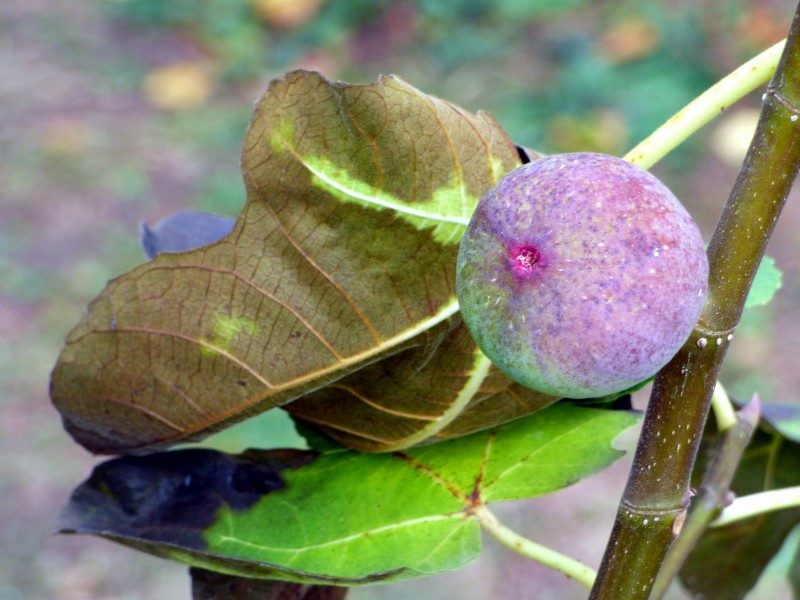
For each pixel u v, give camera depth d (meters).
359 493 0.47
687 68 2.66
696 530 0.46
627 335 0.39
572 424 0.47
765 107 0.40
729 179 2.38
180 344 0.45
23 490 1.67
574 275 0.39
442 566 0.45
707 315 0.41
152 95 2.82
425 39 3.01
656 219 0.39
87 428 0.47
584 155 0.40
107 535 0.46
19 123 2.66
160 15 3.17
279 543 0.46
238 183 2.48
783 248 2.17
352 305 0.44
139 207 2.39
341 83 0.42
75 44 3.05
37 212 2.34
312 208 0.44
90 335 0.45
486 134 0.44
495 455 0.47
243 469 0.47
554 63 2.86
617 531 0.42
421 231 0.44
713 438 0.55
